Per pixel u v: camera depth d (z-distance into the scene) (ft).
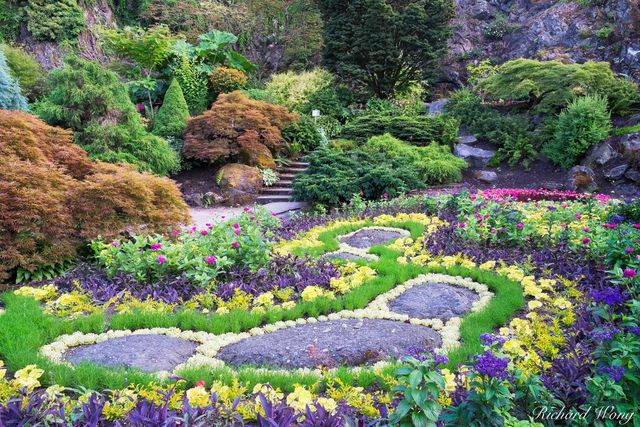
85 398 8.00
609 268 13.93
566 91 40.68
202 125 40.70
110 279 15.05
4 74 34.35
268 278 15.20
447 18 54.03
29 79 42.09
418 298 13.62
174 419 7.17
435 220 22.94
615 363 7.41
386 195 31.89
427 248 18.13
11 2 54.08
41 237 16.02
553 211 21.62
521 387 7.68
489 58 66.54
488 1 72.38
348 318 12.42
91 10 60.59
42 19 54.49
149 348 10.55
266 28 68.44
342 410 8.07
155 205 20.02
